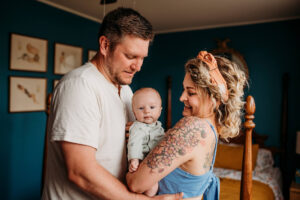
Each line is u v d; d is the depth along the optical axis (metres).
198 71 0.93
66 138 0.86
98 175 0.86
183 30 4.34
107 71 1.02
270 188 2.77
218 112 0.96
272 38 3.66
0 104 2.58
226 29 3.98
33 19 2.85
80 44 3.52
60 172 1.01
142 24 0.93
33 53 2.85
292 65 3.54
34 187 2.99
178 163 0.86
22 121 2.81
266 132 3.73
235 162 3.27
